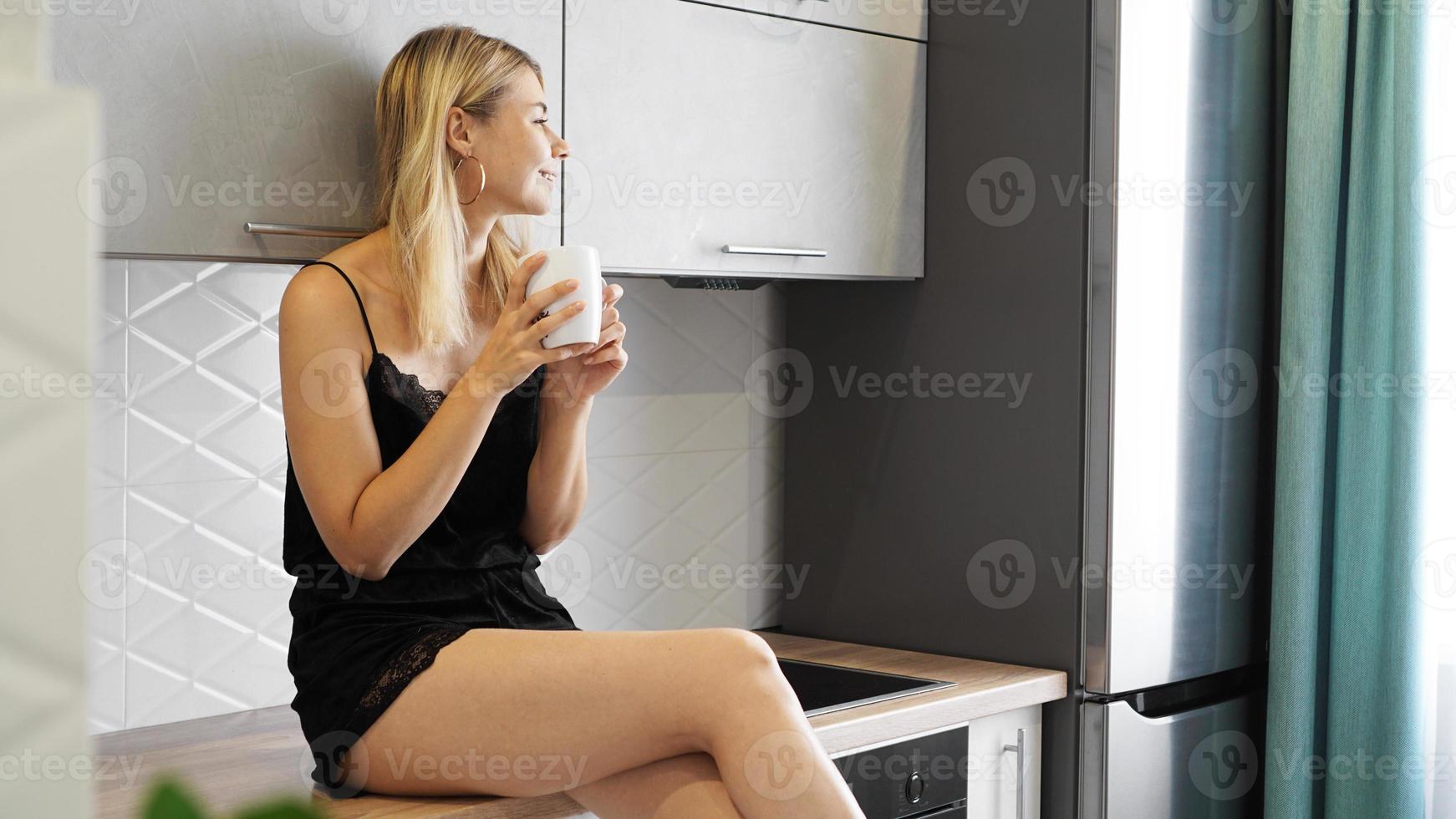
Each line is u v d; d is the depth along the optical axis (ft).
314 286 4.99
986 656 7.32
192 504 5.95
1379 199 7.02
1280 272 7.62
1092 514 6.87
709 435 7.96
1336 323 7.32
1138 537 6.95
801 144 6.86
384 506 4.76
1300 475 7.08
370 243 5.27
